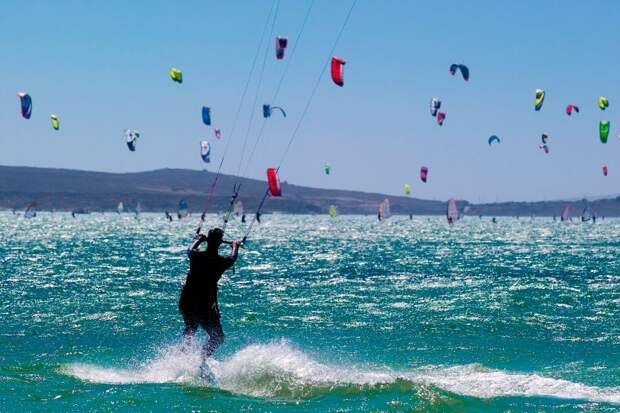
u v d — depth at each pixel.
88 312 29.28
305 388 14.26
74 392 14.15
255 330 25.20
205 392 14.20
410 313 29.41
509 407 13.23
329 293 37.66
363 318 28.00
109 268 53.62
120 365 17.86
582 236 147.62
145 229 173.88
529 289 39.38
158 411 12.77
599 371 17.38
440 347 21.20
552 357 19.48
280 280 45.59
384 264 60.94
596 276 48.69
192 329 17.20
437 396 13.51
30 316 28.00
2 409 12.88
